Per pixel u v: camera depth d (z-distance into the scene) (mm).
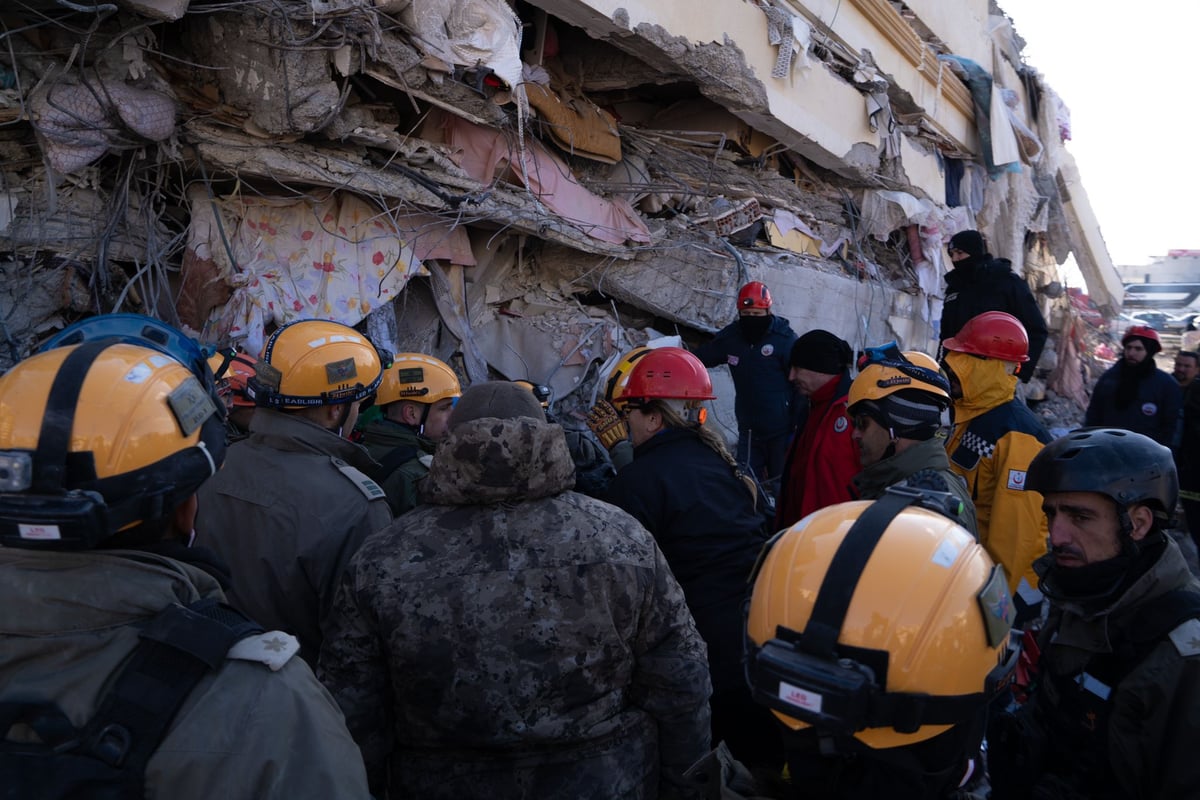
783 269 7473
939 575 1153
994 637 1159
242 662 1105
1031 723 1738
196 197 4125
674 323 6965
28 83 3398
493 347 6031
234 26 3775
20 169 3584
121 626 1082
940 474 2457
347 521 2045
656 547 1801
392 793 1715
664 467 2570
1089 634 1608
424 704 1628
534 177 5516
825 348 3604
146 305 3910
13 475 1029
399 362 3012
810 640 1115
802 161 8859
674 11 5703
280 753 1053
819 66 7668
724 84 6355
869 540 1191
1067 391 14711
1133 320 21859
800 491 3742
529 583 1627
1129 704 1528
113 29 3574
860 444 2646
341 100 4020
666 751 1806
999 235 12945
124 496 1092
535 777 1632
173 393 1172
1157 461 1581
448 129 4980
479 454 1678
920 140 10414
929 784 1208
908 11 10016
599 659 1655
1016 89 13969
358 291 4543
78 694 1033
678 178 7270
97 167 3754
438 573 1631
